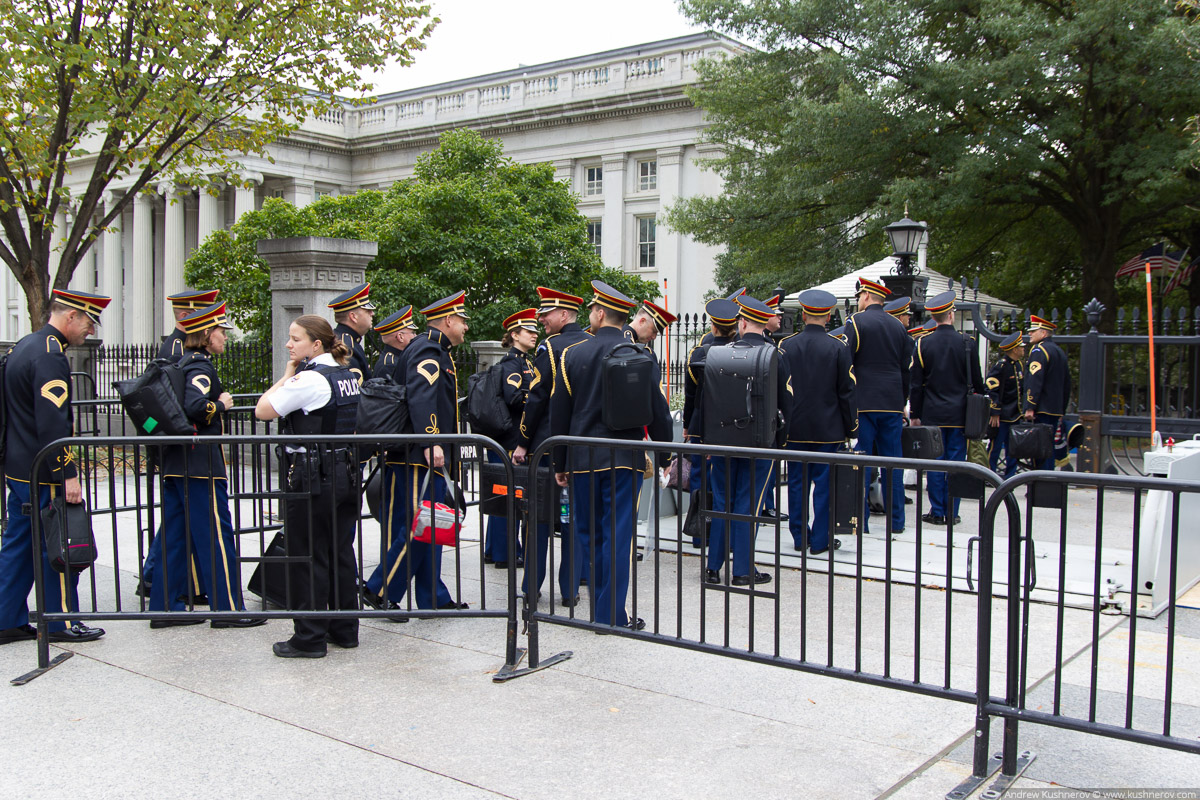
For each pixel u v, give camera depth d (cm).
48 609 523
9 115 1323
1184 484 321
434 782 352
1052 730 407
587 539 580
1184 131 1633
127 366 1517
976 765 355
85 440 486
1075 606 588
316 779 355
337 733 398
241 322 2003
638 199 3638
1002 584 630
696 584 657
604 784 350
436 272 1961
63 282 1324
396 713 421
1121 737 331
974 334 1165
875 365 794
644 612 587
